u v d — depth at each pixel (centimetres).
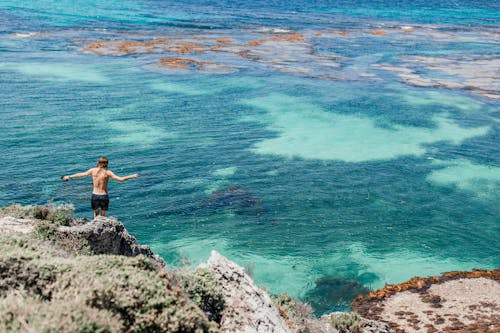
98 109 4959
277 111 5319
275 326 1218
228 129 4697
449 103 5938
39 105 4903
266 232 3011
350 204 3428
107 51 7675
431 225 3219
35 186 3297
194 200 3322
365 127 4988
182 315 947
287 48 8906
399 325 2203
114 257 1069
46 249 1209
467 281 2612
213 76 6581
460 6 19925
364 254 2848
